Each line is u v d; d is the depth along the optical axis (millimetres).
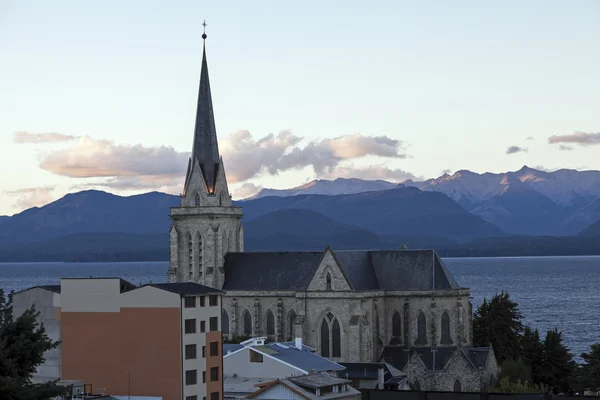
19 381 148000
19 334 156000
